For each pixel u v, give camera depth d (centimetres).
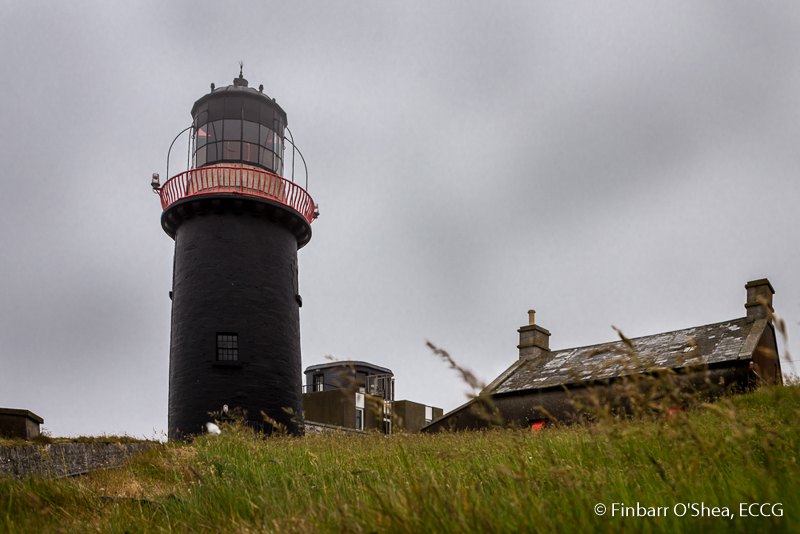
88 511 512
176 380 1891
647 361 284
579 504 288
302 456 697
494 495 337
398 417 333
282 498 443
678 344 2164
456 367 233
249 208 2009
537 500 301
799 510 243
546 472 372
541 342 2681
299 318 2142
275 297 2014
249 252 1992
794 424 342
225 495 480
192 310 1922
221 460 716
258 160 2091
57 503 540
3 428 938
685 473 316
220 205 1975
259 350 1922
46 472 697
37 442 805
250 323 1931
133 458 924
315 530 320
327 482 511
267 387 1903
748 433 290
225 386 1844
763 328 2039
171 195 2050
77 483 618
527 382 2331
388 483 395
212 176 1995
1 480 577
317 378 4184
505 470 330
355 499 381
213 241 1970
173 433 1844
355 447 754
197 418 1809
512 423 548
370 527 288
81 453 876
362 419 3497
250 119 2100
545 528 255
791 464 293
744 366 1852
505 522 271
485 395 232
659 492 311
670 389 283
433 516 279
